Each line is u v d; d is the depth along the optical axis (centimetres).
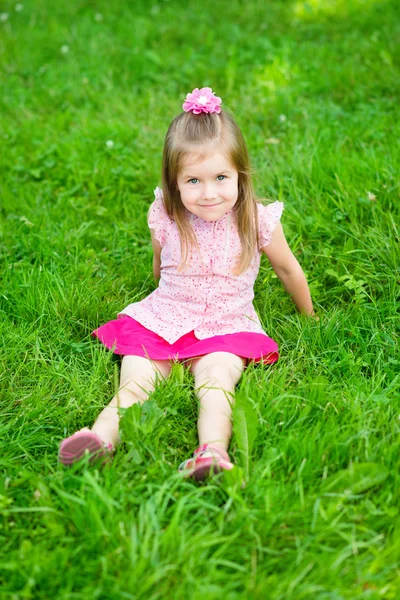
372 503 219
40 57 594
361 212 360
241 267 287
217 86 532
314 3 668
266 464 228
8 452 250
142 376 270
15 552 206
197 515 212
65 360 297
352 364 279
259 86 516
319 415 254
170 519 216
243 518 212
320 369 283
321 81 518
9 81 557
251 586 193
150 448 241
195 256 288
